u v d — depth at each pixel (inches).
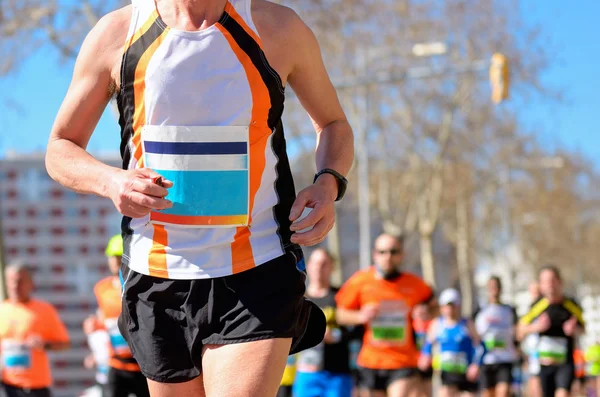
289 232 189.9
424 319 641.6
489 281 992.9
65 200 2854.3
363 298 638.5
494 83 1203.2
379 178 2455.7
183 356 185.0
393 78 1293.1
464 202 2677.2
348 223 4131.4
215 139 180.4
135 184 169.0
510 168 2608.3
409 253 3383.4
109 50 185.6
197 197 180.9
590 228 3860.7
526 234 3508.9
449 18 1953.7
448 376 942.4
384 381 644.1
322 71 199.8
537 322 826.2
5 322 634.2
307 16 1346.0
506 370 972.6
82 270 2832.2
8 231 2812.5
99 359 610.9
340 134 204.2
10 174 2832.2
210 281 182.1
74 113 187.0
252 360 177.5
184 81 178.4
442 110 2153.1
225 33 180.7
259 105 182.9
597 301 2721.5
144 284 185.9
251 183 183.6
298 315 187.0
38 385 636.1
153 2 183.6
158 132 180.4
